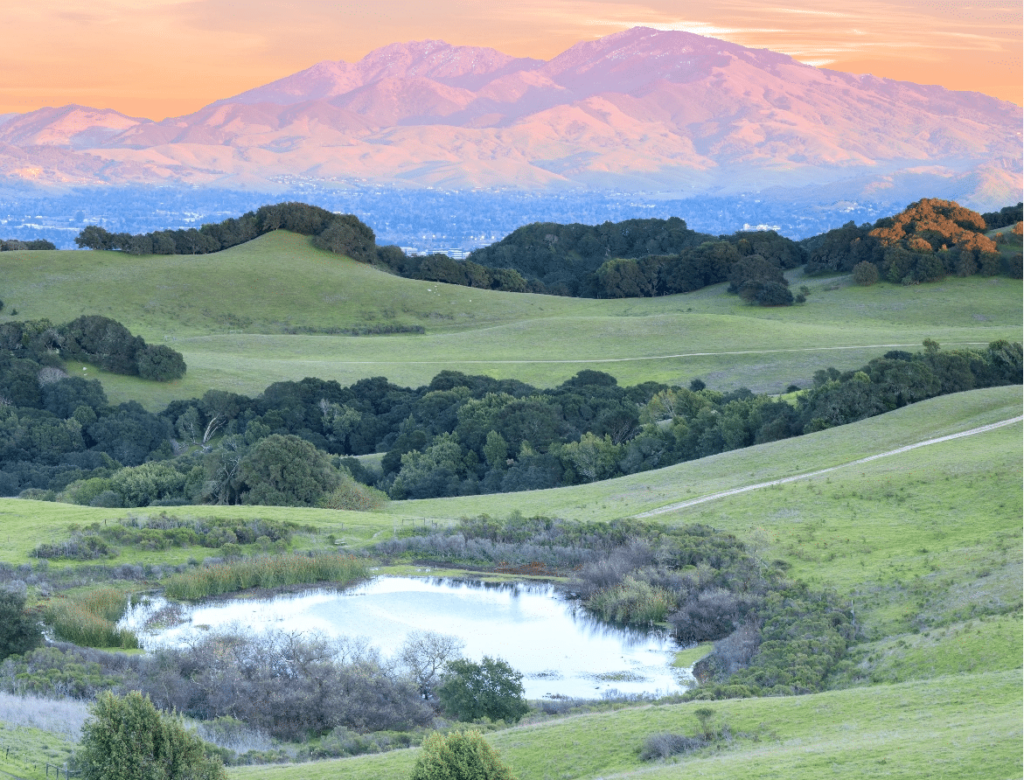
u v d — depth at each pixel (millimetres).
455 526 54906
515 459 88688
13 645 33188
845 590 40281
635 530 51344
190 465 74688
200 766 19516
